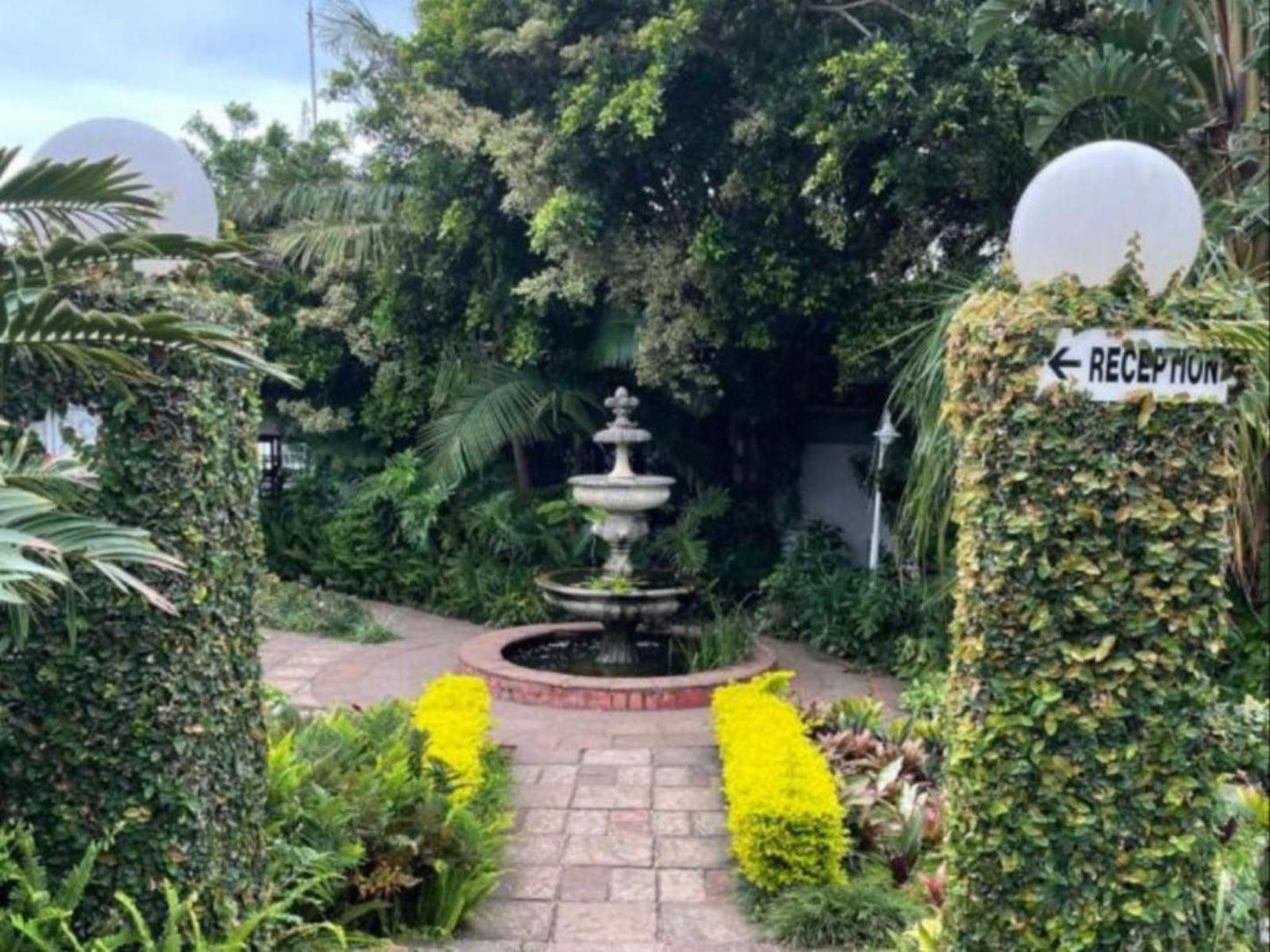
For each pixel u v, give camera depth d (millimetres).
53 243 2277
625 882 3584
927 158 5641
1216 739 2416
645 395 8828
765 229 6660
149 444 2484
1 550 1841
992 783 2416
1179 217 2330
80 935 2449
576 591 6598
